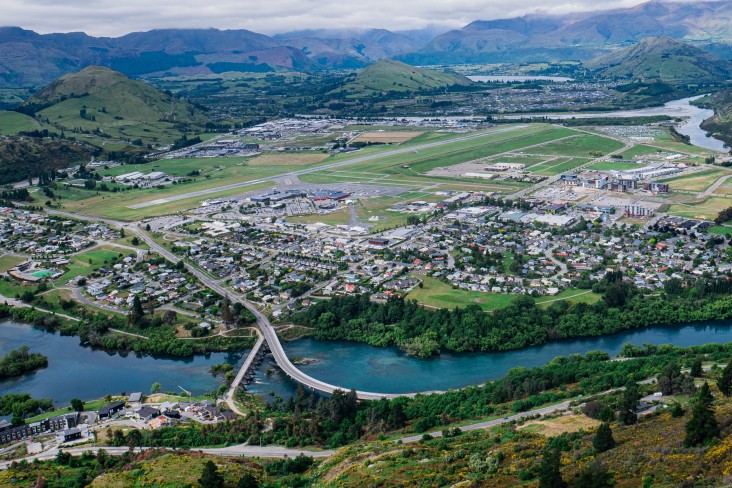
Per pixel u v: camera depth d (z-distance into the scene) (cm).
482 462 16912
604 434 16200
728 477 13112
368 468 17900
